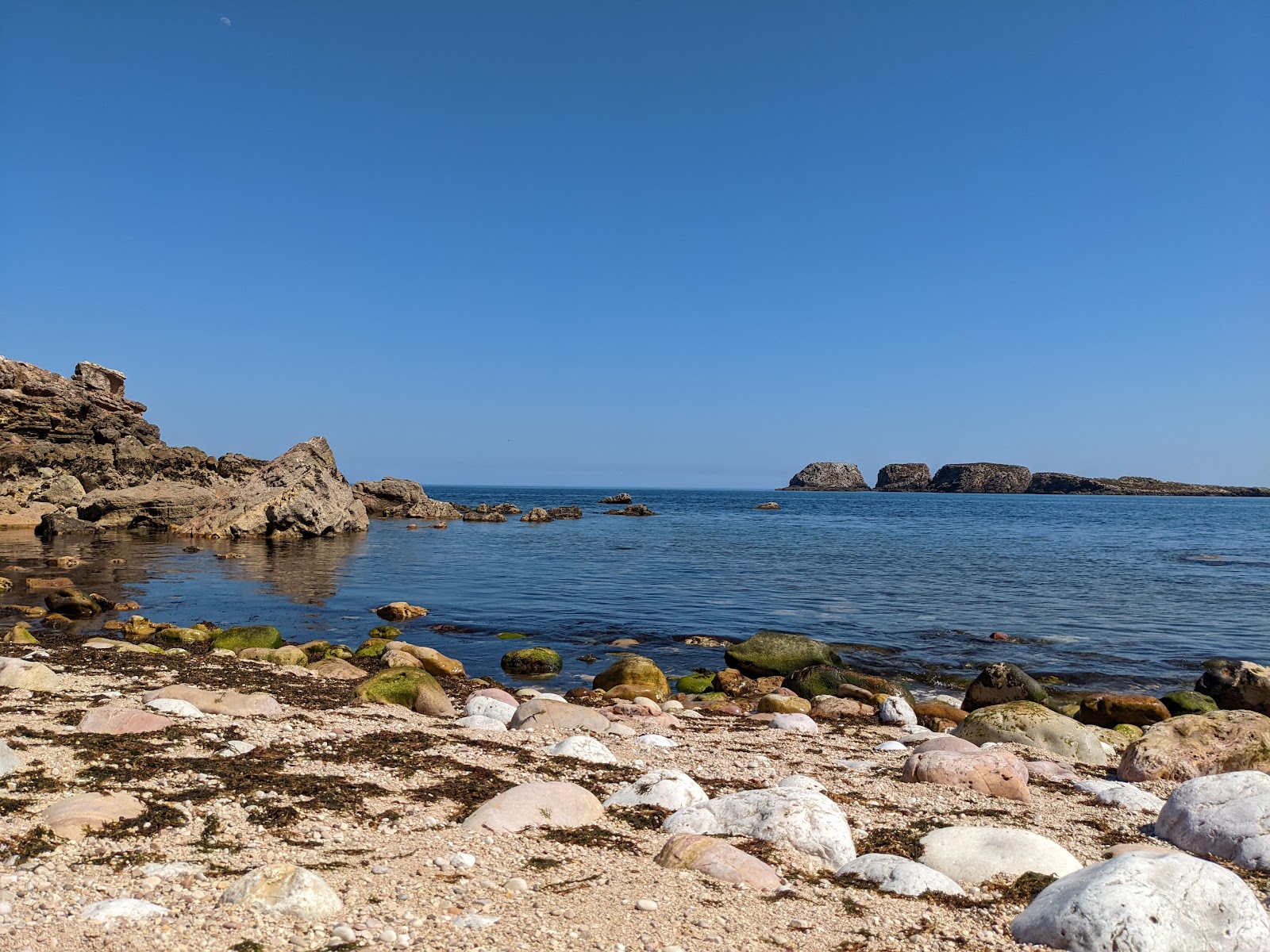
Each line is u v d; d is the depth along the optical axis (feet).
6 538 146.72
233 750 28.73
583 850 21.22
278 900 16.49
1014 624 81.51
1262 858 21.65
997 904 18.81
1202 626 81.20
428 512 258.16
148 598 87.66
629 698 52.19
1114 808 27.68
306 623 77.10
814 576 116.57
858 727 45.47
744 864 19.93
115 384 232.73
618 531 217.97
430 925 16.28
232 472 224.94
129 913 15.87
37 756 26.30
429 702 41.83
